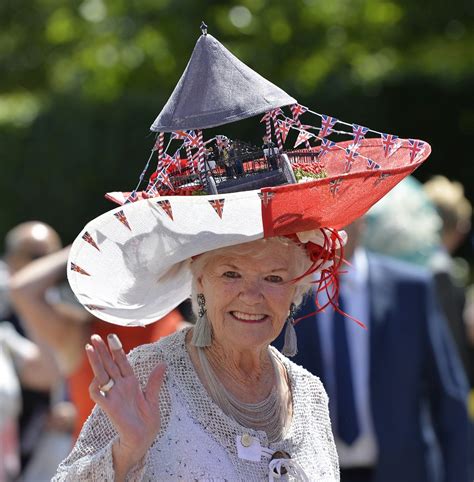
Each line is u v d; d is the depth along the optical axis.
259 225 4.38
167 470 4.38
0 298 10.09
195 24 26.03
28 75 29.25
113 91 27.16
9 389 9.37
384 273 7.89
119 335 7.16
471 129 25.56
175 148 5.11
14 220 27.34
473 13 27.16
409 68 25.78
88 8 26.95
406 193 10.26
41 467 9.44
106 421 4.43
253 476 4.52
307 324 7.51
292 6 25.58
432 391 7.92
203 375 4.63
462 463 7.89
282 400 4.83
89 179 26.84
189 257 4.63
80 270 4.50
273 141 4.89
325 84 25.11
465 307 10.48
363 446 7.59
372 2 26.11
